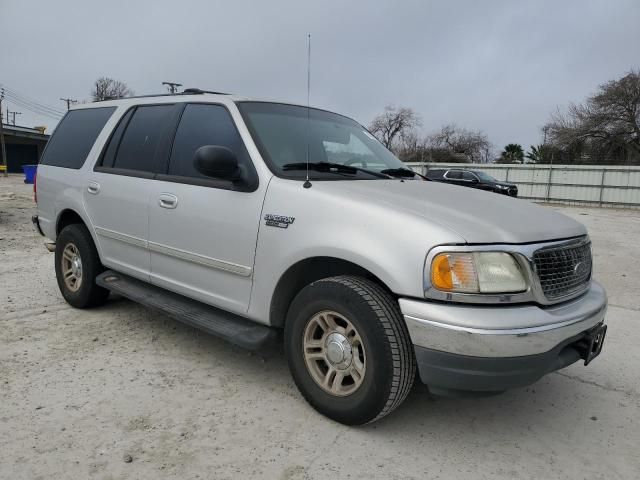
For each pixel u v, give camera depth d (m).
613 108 39.91
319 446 2.89
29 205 16.12
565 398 3.62
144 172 4.18
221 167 3.26
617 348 4.60
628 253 10.29
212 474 2.63
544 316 2.66
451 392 2.69
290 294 3.33
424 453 2.88
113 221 4.41
